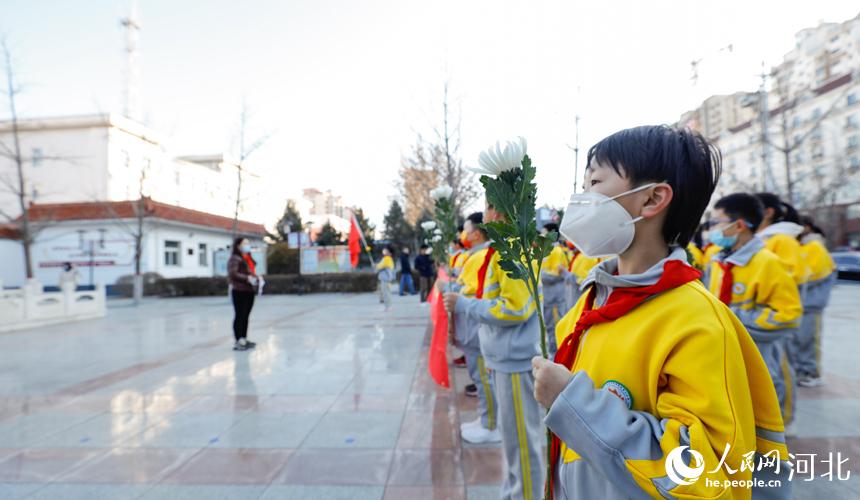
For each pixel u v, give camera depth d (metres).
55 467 3.04
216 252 22.09
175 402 4.41
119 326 10.09
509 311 2.25
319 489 2.71
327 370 5.60
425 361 6.02
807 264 4.08
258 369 5.71
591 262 5.08
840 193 23.52
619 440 0.86
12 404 4.40
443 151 15.55
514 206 1.16
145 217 19.48
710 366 0.84
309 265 22.83
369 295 17.94
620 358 0.96
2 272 20.39
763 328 2.65
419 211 19.69
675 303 0.92
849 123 19.64
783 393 3.16
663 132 1.03
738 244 2.87
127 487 2.77
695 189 1.00
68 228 20.67
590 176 1.11
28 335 8.87
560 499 1.14
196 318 11.45
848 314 9.09
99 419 3.95
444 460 3.06
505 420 2.32
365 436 3.49
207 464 3.06
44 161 23.34
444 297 2.56
